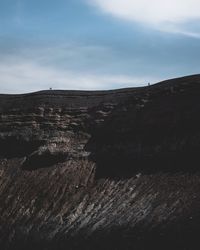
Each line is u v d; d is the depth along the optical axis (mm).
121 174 83250
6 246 79875
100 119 92375
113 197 79125
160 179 77812
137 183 79438
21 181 90188
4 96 102938
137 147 84688
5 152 97312
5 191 89562
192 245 61219
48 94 99250
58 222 79000
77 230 75562
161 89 86938
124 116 89188
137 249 65438
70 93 98188
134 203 75375
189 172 76125
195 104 81375
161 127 83438
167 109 84000
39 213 82500
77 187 84438
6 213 85375
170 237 64438
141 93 90062
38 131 95938
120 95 93438
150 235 66688
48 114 96875
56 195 84438
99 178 84750
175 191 73688
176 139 80688
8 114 100062
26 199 86250
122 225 71562
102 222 74562
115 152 86750
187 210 68125
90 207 79312
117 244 68250
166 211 70125
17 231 81188
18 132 97312
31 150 95125
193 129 79875
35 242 77812
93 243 70938
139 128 86062
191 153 78188
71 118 95375
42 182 88062
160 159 81000
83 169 87500
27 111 98750
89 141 91625
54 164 90562
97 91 96562
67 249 72812
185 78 85125
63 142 92875
